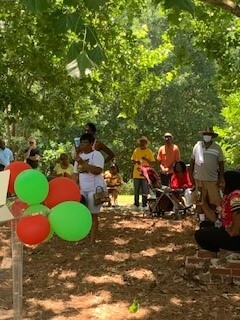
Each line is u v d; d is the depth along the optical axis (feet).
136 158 42.52
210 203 27.68
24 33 39.75
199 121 96.32
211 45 39.47
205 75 97.19
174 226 33.30
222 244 21.11
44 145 81.71
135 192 43.09
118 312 17.74
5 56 43.14
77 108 55.42
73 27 11.21
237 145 47.70
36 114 50.19
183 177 37.68
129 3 40.29
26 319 17.19
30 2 9.96
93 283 20.88
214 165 28.27
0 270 9.81
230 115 47.21
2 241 9.76
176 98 93.91
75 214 8.83
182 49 46.62
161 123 94.73
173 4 10.14
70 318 17.26
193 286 20.17
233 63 39.88
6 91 41.29
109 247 26.96
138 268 22.91
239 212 20.71
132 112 54.80
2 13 38.01
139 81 55.31
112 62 44.70
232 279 20.35
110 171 47.06
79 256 25.09
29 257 24.90
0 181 8.77
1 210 8.80
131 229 32.12
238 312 17.56
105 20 34.86
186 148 96.68
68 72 10.57
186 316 17.28
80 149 25.90
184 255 25.16
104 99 58.65
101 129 91.30
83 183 26.03
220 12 36.99
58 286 20.56
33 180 9.02
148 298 19.02
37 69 42.78
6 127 56.13
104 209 42.88
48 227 9.02
